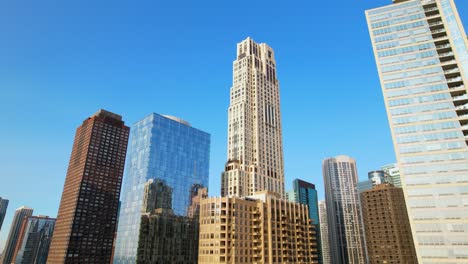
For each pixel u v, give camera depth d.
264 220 169.25
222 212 153.62
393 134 132.88
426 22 147.38
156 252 194.62
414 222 117.38
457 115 126.44
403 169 126.06
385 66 145.88
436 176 120.25
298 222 192.00
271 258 162.50
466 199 113.12
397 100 137.75
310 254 192.12
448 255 108.62
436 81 134.62
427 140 126.69
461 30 138.62
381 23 155.88
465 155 119.38
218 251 146.25
